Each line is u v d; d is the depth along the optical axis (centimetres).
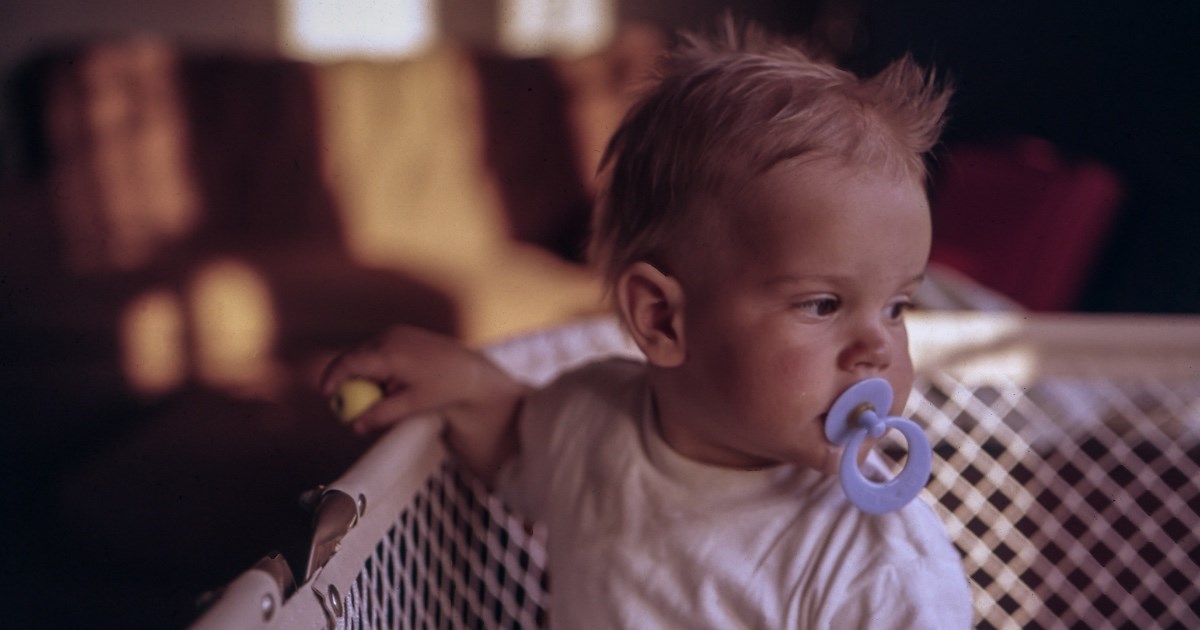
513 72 190
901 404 48
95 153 191
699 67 52
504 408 60
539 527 67
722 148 47
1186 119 145
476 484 65
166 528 121
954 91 60
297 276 169
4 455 147
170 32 235
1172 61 147
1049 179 146
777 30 216
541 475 58
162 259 179
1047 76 160
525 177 189
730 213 47
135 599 115
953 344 71
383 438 52
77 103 193
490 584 66
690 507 52
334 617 39
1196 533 80
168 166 192
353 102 192
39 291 170
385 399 57
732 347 47
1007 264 146
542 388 60
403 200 191
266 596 35
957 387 73
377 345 58
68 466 143
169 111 192
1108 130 155
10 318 167
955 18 173
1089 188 144
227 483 127
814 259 45
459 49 198
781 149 46
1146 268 149
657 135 51
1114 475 91
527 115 189
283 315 167
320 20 234
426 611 61
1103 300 149
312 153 192
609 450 55
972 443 78
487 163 190
